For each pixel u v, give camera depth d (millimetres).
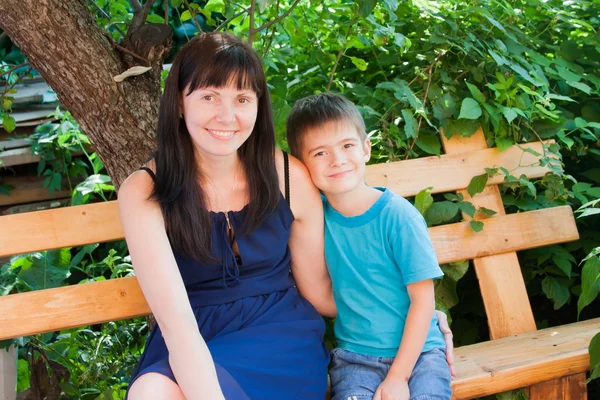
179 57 1751
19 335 2061
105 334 2549
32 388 2402
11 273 2551
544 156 2547
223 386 1691
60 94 2127
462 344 2699
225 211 1864
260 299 1896
